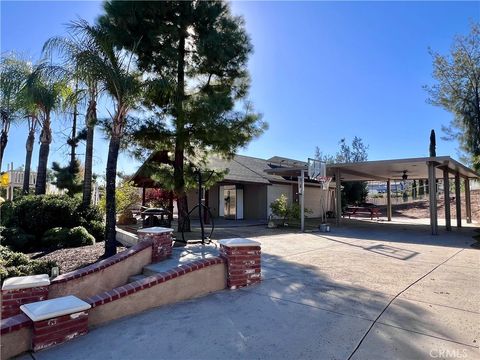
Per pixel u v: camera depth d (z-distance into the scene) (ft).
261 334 11.01
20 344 10.37
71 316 11.17
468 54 56.34
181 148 34.55
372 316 12.27
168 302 14.53
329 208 87.81
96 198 51.13
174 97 31.76
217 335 11.07
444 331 10.90
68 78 24.31
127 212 51.80
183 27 33.12
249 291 15.89
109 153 25.16
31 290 14.07
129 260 20.51
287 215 49.44
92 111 31.96
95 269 18.54
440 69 58.54
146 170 35.22
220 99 30.50
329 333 10.88
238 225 51.21
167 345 10.48
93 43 23.84
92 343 10.82
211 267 16.21
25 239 29.17
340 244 31.27
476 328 11.13
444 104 59.62
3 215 33.17
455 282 17.01
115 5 28.76
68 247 29.53
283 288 16.19
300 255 25.21
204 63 34.91
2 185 47.32
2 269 20.03
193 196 67.05
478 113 56.70
